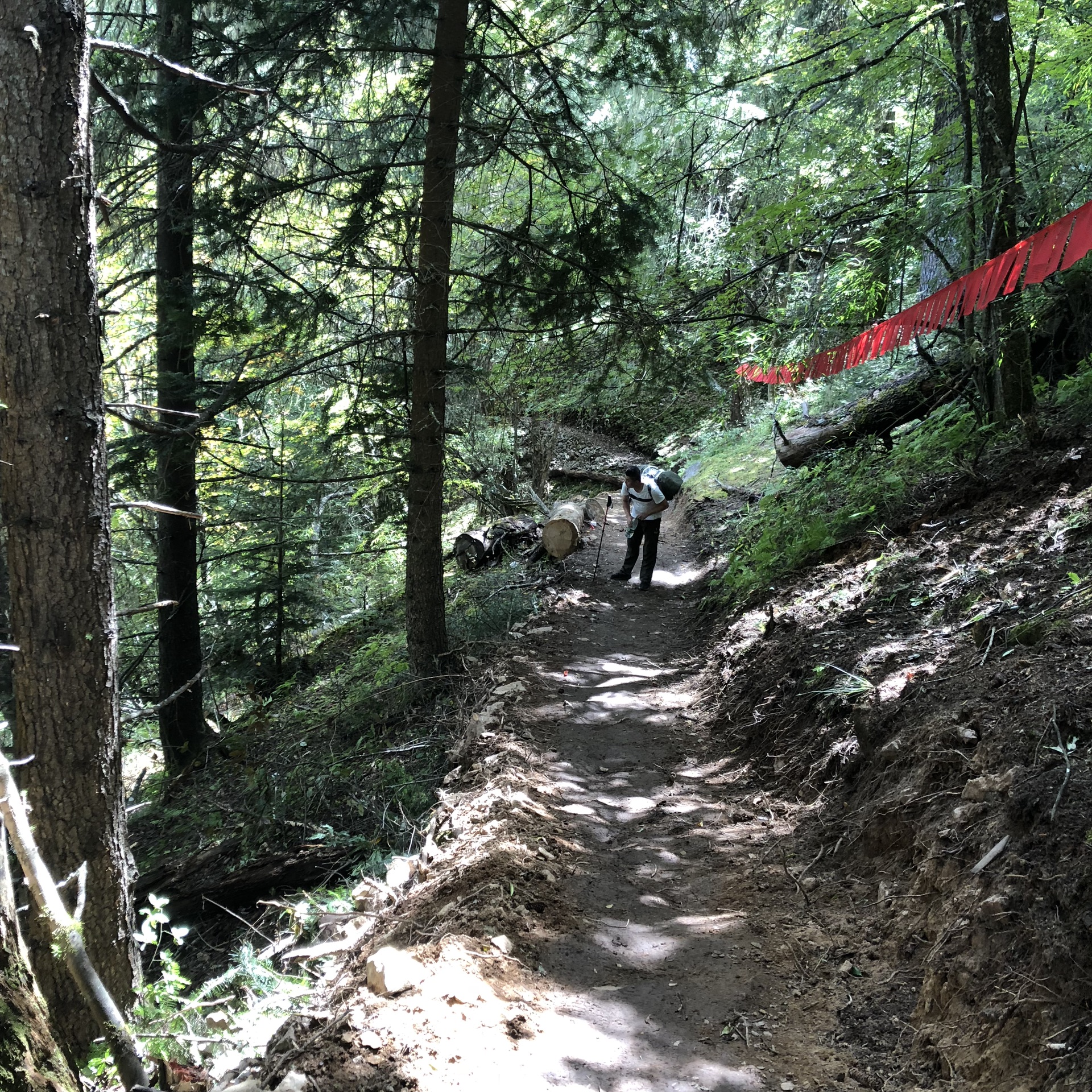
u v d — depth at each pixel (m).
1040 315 7.43
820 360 7.21
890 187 7.68
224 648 12.05
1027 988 2.93
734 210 12.25
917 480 8.11
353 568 15.62
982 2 6.43
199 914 7.04
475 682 8.66
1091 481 6.09
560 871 4.96
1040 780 3.57
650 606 11.12
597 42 9.10
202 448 9.58
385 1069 3.13
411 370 8.78
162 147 5.56
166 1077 3.53
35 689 4.37
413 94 8.81
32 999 2.46
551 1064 3.26
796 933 4.16
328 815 7.58
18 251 4.18
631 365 10.41
